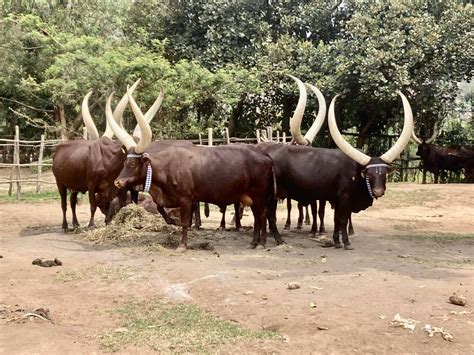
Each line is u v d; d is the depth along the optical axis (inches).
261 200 309.0
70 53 667.4
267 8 848.9
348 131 943.0
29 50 822.5
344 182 312.3
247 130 908.6
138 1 853.2
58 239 329.7
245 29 811.4
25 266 253.6
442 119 849.5
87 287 221.5
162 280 228.1
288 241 336.2
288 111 865.5
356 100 797.2
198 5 821.9
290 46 776.3
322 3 823.7
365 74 703.1
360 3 807.7
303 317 179.5
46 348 156.6
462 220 470.3
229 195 300.8
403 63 708.0
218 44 802.2
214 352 156.6
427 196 609.3
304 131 884.6
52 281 230.7
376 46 714.8
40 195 560.7
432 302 195.0
